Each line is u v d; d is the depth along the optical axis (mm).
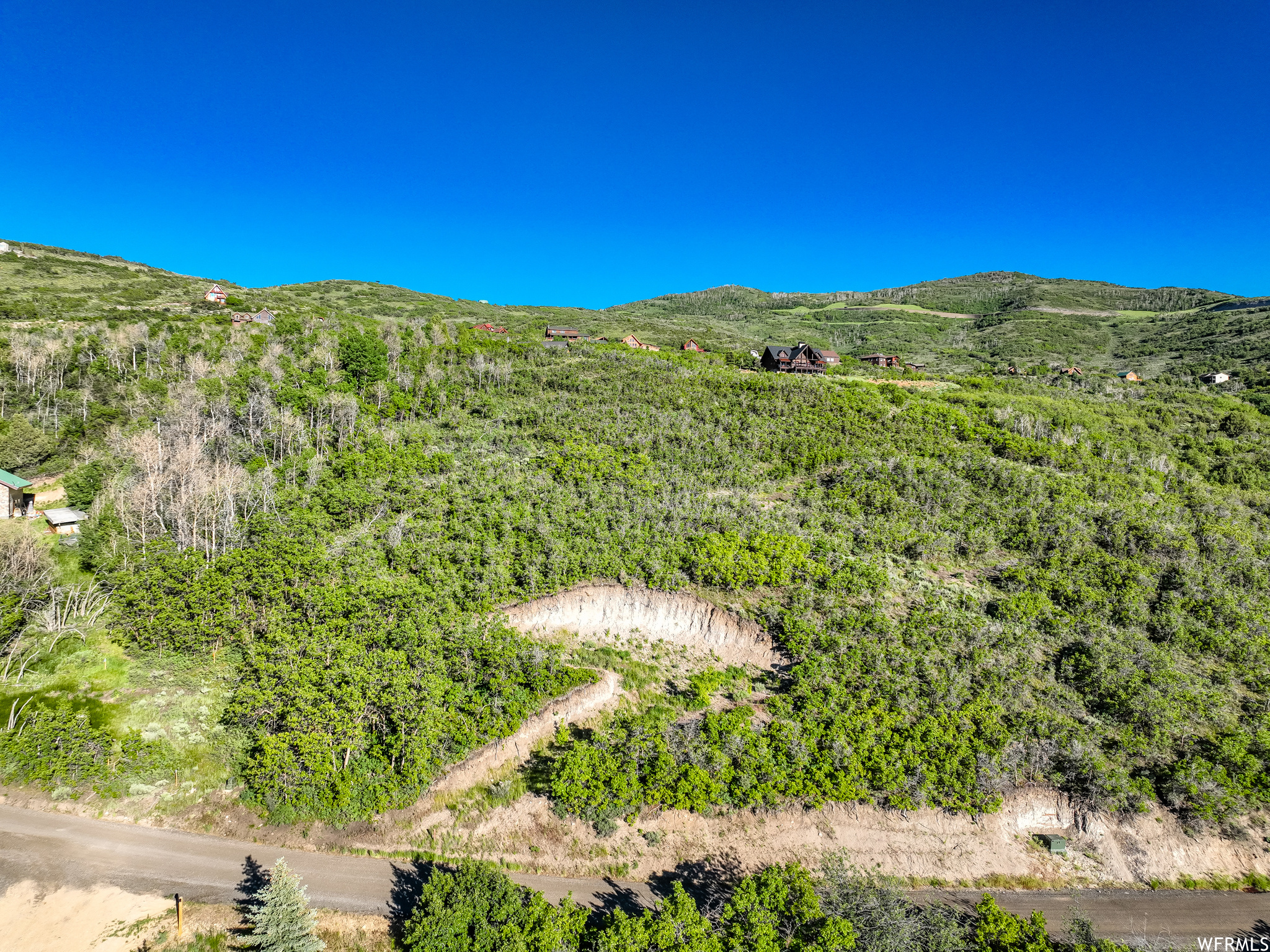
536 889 27469
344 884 26781
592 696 35438
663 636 39250
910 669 34250
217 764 31484
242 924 24594
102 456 57219
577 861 28859
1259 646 37062
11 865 25969
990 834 30234
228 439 56812
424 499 48406
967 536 45344
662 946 21922
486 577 40156
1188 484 56719
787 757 31062
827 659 35062
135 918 24500
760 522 45094
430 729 30375
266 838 28562
